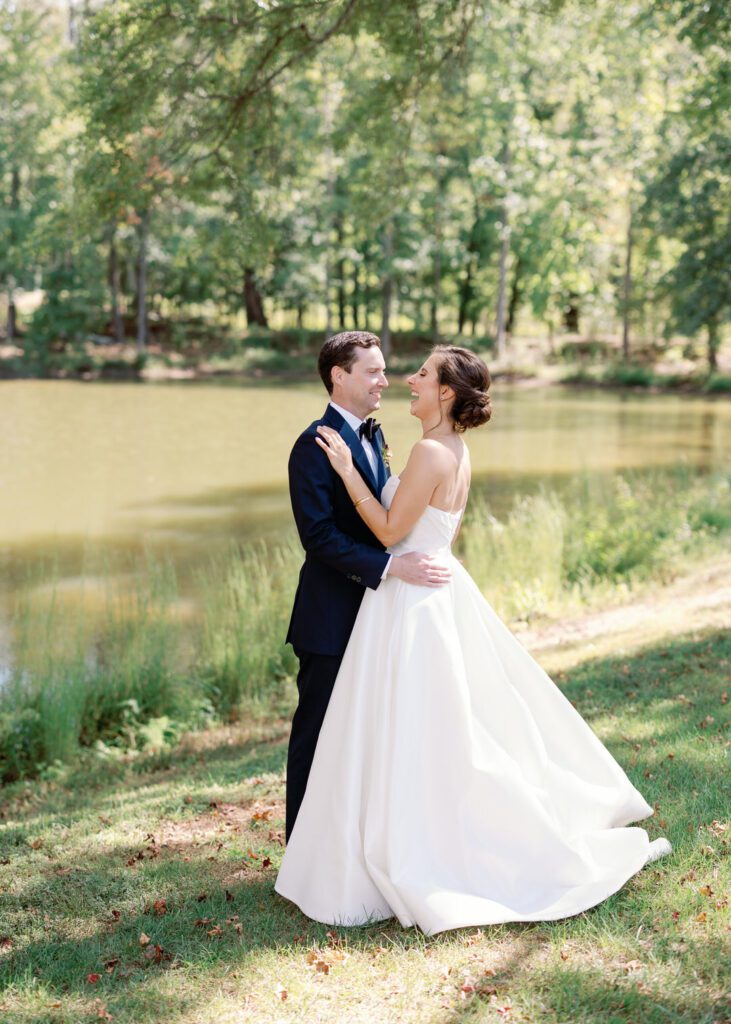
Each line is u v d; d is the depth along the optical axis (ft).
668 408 95.45
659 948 9.53
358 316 161.07
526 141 112.06
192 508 48.60
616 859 10.95
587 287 127.95
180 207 32.19
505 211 126.72
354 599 11.28
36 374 120.06
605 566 34.60
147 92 25.89
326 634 11.18
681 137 87.97
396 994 9.27
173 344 137.28
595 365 123.34
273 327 155.74
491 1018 8.74
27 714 21.71
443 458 10.89
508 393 110.42
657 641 23.36
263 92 27.61
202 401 96.89
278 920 10.92
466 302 145.48
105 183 27.27
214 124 27.37
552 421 84.23
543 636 27.91
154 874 12.57
